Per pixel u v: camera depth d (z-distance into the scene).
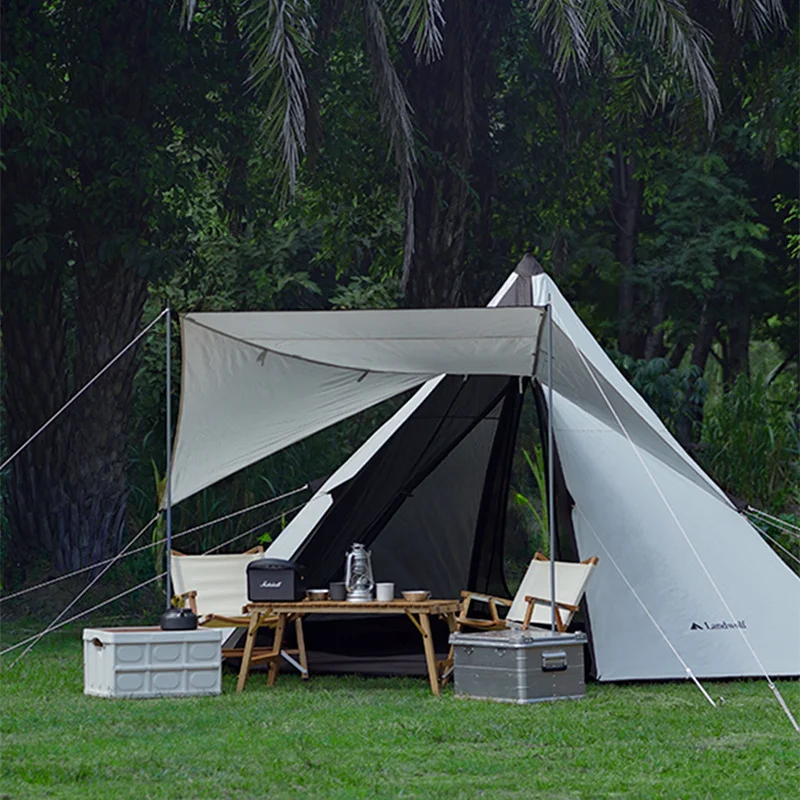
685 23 15.58
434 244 17.44
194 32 15.88
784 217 27.09
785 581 11.48
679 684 10.62
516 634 9.89
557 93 18.70
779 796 6.71
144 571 17.20
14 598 16.16
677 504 11.55
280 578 10.33
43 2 15.77
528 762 7.52
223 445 11.15
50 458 16.83
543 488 16.48
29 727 8.66
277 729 8.53
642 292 26.59
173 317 20.36
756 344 34.69
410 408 12.60
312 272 24.55
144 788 6.84
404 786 6.91
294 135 14.08
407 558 14.41
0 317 16.77
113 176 15.41
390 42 17.72
